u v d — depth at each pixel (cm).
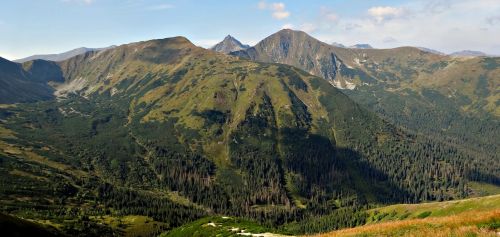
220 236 10975
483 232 3353
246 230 10900
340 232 5450
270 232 10200
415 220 5044
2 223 7488
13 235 7388
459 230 3584
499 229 3497
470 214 4638
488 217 4006
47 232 8519
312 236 5831
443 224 4259
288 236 9262
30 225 8281
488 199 14125
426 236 3688
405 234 4038
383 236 4347
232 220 13975
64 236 9269
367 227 5300
